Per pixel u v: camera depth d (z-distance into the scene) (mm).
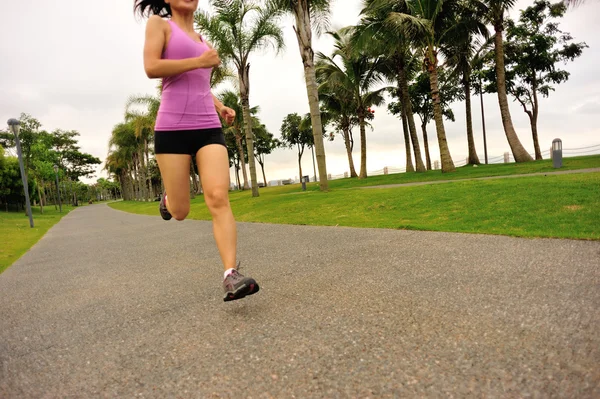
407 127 27969
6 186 39938
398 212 6668
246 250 4449
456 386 1249
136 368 1636
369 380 1342
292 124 52219
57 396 1445
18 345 2086
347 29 21406
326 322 1935
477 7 18828
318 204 9453
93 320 2416
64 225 16172
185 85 2232
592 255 2684
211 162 2240
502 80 19359
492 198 6195
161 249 5527
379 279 2611
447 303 2021
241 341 1808
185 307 2475
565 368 1287
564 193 5555
